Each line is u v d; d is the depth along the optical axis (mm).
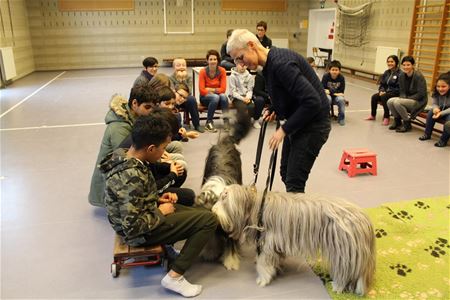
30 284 1969
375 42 8805
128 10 10781
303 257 1903
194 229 1873
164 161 2447
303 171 2201
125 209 1738
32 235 2424
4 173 3432
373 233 1817
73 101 6602
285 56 1954
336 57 10531
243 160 3719
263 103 4965
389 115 5137
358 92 7539
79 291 1919
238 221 1898
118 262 1999
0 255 2209
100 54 10969
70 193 3027
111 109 2465
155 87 3027
